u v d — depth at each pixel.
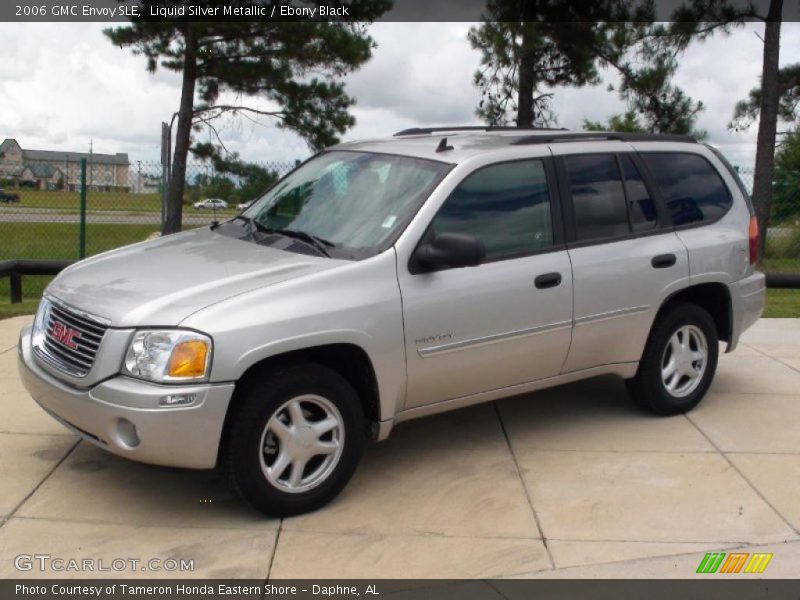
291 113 18.06
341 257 4.85
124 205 13.29
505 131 6.20
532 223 5.41
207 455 4.28
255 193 14.11
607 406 6.53
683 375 6.30
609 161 5.91
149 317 4.30
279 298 4.44
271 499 4.52
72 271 5.20
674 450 5.69
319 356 4.80
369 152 5.72
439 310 4.93
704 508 4.87
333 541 4.42
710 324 6.34
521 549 4.39
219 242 5.39
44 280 14.44
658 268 5.90
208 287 4.50
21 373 4.95
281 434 4.52
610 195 5.84
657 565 4.26
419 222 4.94
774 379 7.32
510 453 5.60
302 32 17.02
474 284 5.06
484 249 4.80
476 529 4.59
